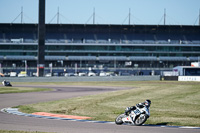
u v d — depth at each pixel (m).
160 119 27.25
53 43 167.25
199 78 108.12
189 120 26.73
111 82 109.56
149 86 79.75
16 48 166.88
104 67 164.62
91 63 167.88
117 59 166.75
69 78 118.12
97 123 24.89
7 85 86.56
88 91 66.06
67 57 166.38
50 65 148.25
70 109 34.34
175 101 42.69
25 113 31.02
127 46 169.88
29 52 166.88
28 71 158.38
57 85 92.50
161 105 38.25
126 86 83.75
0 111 32.81
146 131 21.27
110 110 33.66
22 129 21.69
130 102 41.75
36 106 37.28
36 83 105.19
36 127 22.59
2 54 165.38
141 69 161.88
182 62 168.50
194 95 51.31
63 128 22.23
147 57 168.25
